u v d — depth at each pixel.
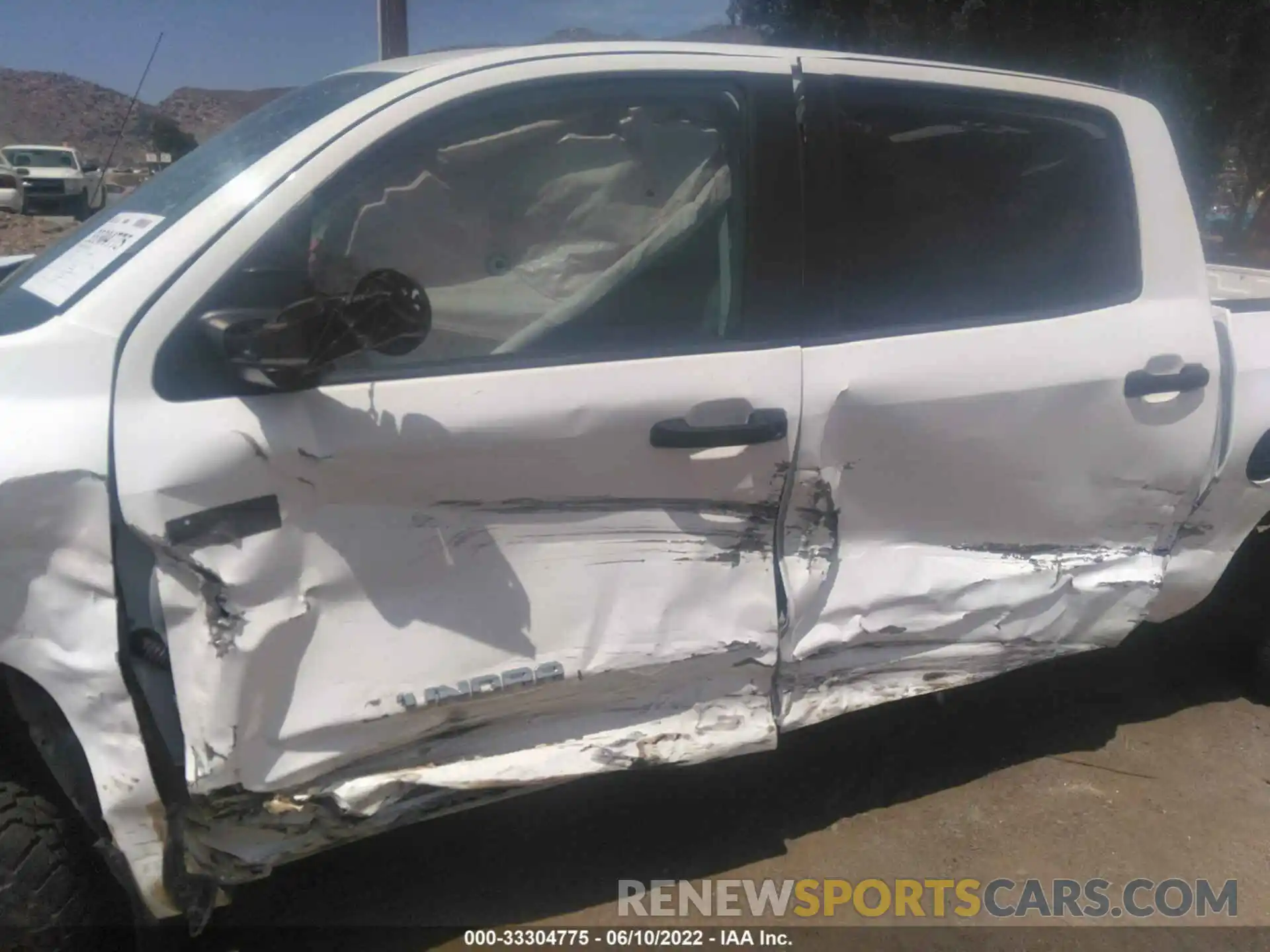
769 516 2.55
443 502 2.22
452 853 2.92
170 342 2.03
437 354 2.25
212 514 2.01
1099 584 3.04
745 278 2.50
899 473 2.68
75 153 22.28
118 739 2.03
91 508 1.96
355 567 2.15
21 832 2.12
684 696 2.56
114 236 2.27
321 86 2.61
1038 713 3.63
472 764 2.35
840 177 2.62
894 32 9.98
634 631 2.42
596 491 2.35
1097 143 2.98
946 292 2.73
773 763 3.33
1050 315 2.84
